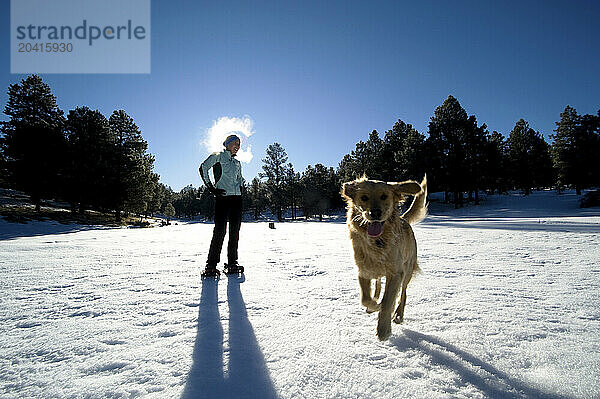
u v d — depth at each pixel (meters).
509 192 66.25
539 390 1.50
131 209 40.34
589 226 12.34
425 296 3.21
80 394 1.47
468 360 1.81
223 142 4.76
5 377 1.64
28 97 35.84
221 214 4.45
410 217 3.85
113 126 43.84
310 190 64.62
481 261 5.22
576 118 43.69
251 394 1.47
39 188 31.53
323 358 1.83
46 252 7.12
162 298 3.16
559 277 3.90
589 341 2.03
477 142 45.31
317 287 3.59
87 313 2.68
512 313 2.60
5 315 2.64
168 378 1.61
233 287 3.62
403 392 1.48
